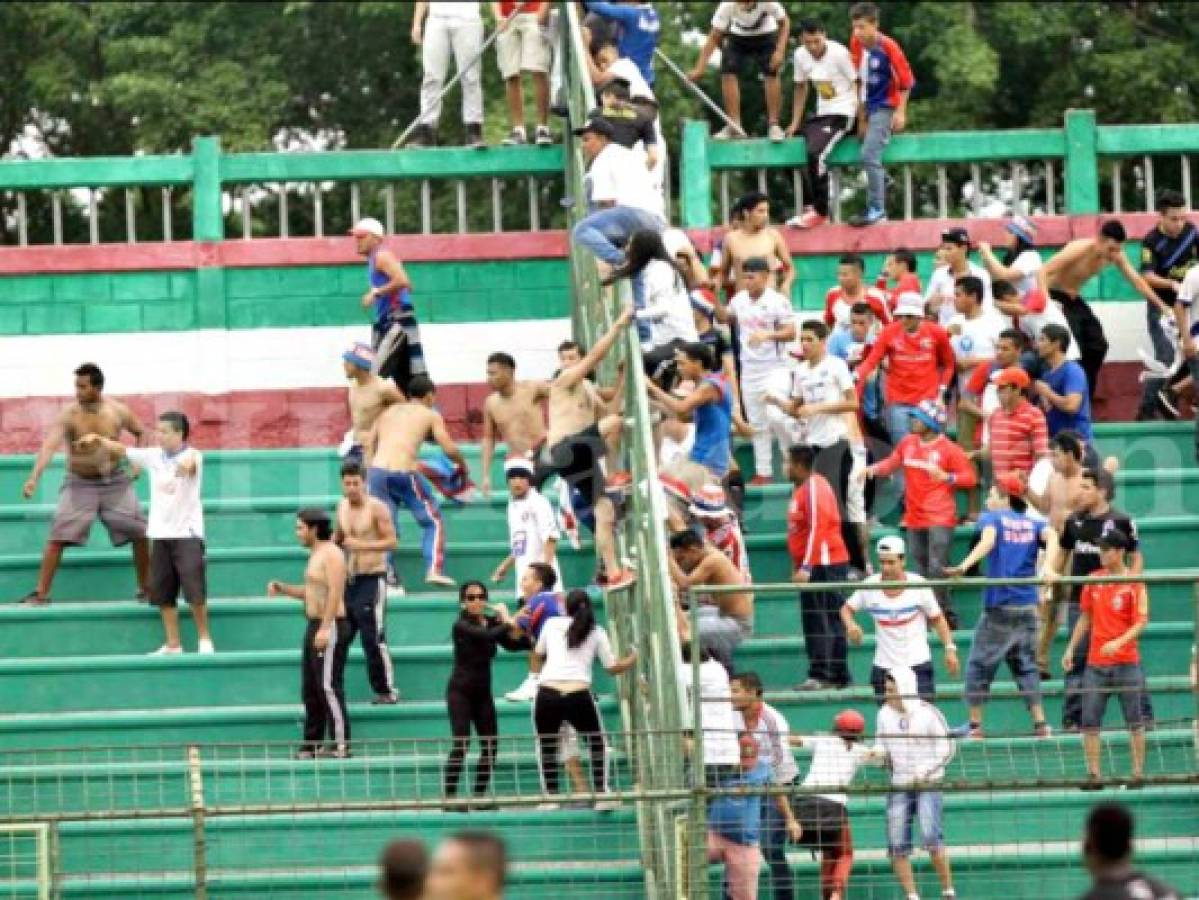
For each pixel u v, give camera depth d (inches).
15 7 3732.8
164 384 2583.7
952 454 2160.4
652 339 2161.7
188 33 3705.7
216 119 3602.4
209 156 2591.0
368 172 2608.3
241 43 3757.4
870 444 2265.0
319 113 3838.6
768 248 2396.7
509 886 1855.3
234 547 2347.4
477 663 1943.9
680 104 3494.1
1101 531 1991.9
